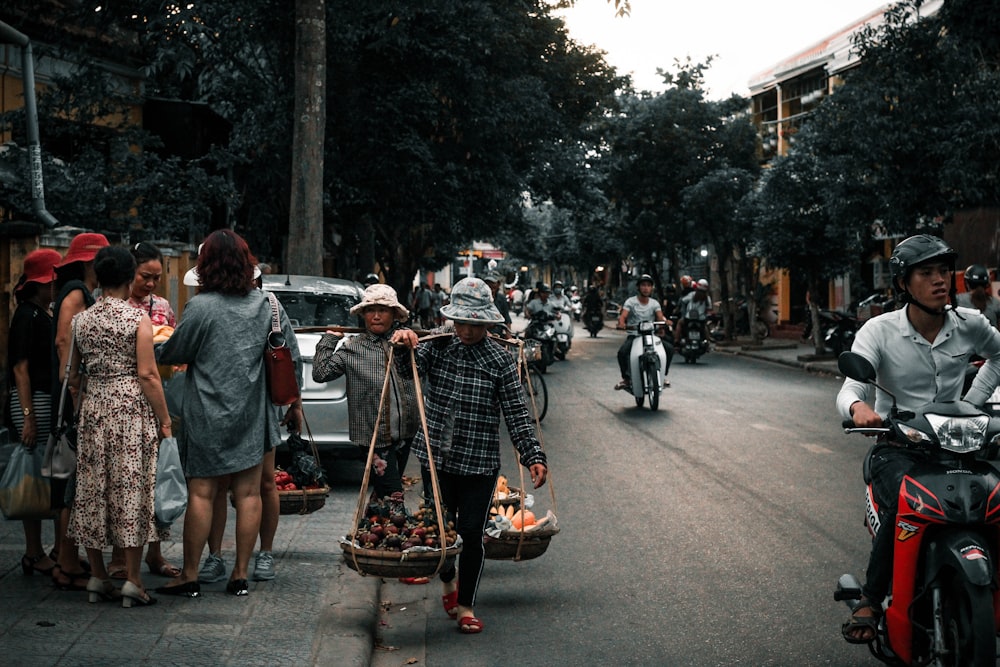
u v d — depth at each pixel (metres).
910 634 4.77
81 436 6.04
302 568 7.17
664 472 11.34
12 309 11.51
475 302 6.04
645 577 7.27
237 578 6.45
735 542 8.19
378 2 20.00
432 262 46.97
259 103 20.58
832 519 8.95
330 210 24.23
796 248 25.53
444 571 6.41
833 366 23.98
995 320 12.41
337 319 10.95
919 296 5.01
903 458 4.94
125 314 6.06
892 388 5.21
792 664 5.50
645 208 43.56
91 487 6.02
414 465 11.89
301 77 15.67
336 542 7.96
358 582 6.82
